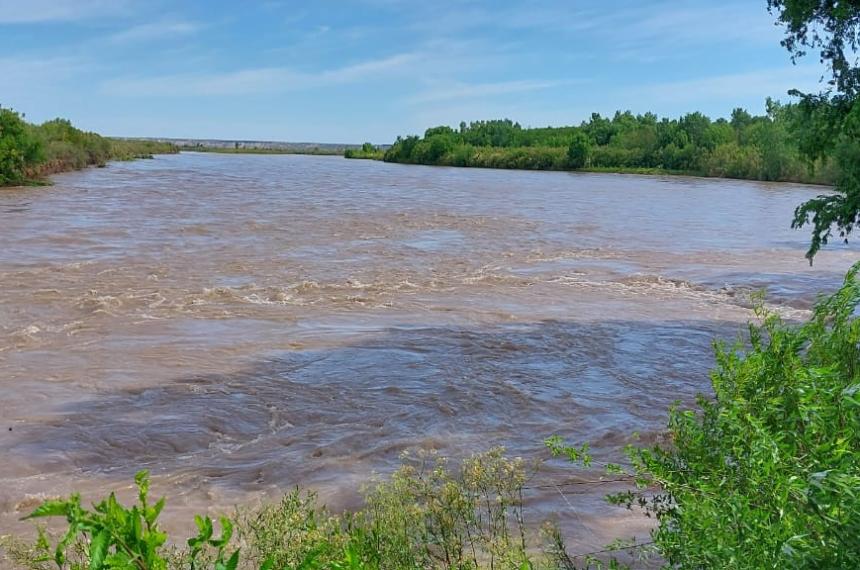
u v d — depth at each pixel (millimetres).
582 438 7387
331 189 41938
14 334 10633
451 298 13906
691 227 27234
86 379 8727
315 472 6410
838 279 16859
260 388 8562
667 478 2812
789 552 1985
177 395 8250
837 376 2631
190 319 11766
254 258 17641
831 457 2244
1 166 37844
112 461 6602
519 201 37031
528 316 12594
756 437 2422
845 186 10047
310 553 2258
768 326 3438
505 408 8180
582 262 18703
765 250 21703
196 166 67375
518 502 5082
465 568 3053
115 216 25062
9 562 3689
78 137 57406
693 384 9273
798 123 10195
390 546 2977
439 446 7086
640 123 105312
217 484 6152
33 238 19578
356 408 8031
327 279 15367
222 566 1875
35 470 6348
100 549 1642
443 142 94000
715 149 73625
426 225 25266
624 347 10891
